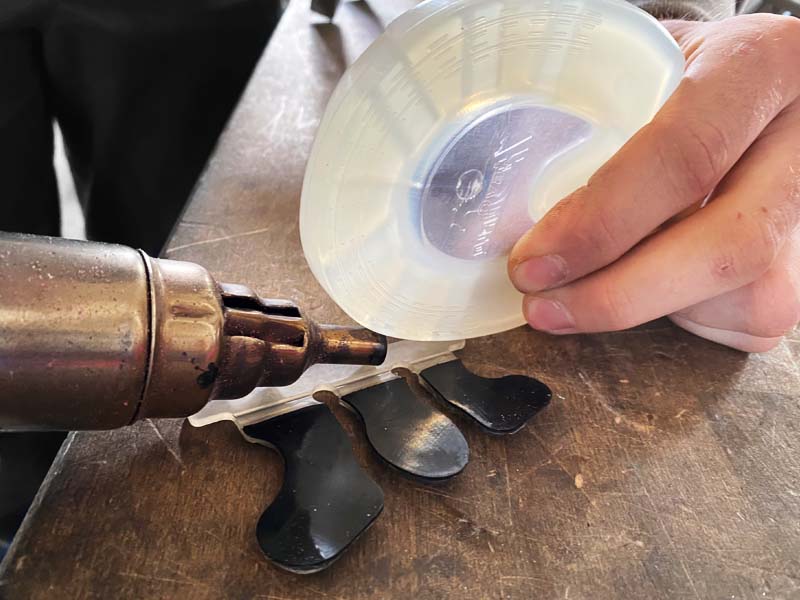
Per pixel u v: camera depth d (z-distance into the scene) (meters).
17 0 0.35
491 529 0.22
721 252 0.23
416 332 0.25
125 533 0.20
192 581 0.20
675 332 0.28
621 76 0.21
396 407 0.24
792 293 0.26
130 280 0.18
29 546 0.20
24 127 0.38
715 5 0.32
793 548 0.22
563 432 0.24
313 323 0.22
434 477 0.22
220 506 0.21
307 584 0.20
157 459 0.22
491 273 0.25
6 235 0.18
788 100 0.24
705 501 0.23
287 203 0.32
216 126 0.47
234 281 0.28
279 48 0.43
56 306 0.17
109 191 0.45
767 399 0.26
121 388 0.18
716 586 0.21
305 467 0.22
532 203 0.23
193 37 0.41
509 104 0.20
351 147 0.20
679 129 0.22
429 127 0.20
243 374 0.20
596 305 0.24
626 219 0.22
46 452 0.35
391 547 0.21
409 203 0.21
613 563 0.21
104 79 0.40
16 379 0.17
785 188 0.24
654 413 0.25
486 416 0.24
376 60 0.19
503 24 0.19
